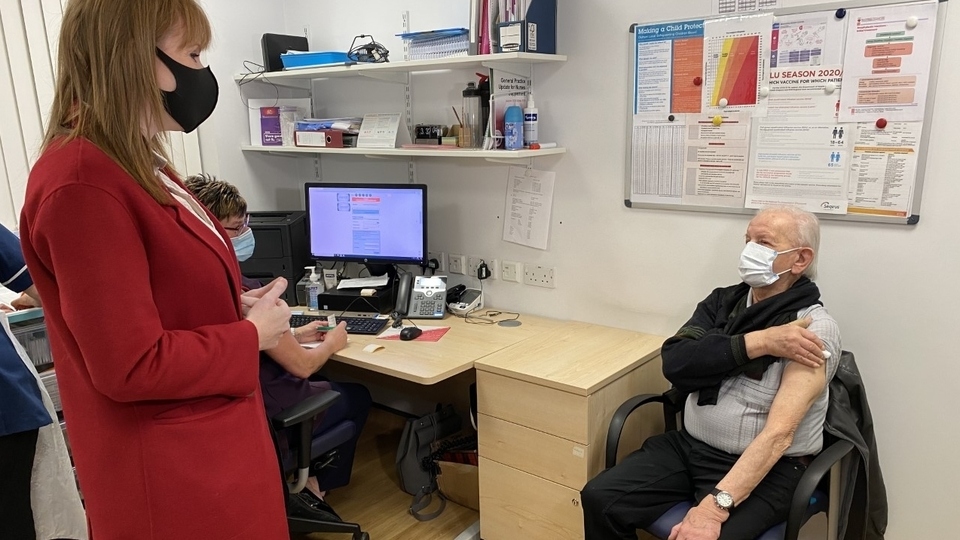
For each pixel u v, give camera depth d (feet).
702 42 7.03
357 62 8.89
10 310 7.20
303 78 10.45
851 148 6.41
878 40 6.11
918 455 6.59
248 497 4.17
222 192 7.39
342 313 9.01
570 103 8.15
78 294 3.38
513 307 9.27
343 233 9.39
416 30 9.37
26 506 6.14
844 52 6.29
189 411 3.92
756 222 6.10
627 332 8.14
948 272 6.14
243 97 10.21
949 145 5.96
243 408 4.19
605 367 6.90
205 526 3.99
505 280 9.27
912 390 6.51
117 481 3.86
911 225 6.25
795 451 5.75
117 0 3.43
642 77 7.50
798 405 5.51
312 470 7.46
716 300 6.72
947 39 5.82
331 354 7.47
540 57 7.63
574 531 6.74
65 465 6.56
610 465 6.31
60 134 3.68
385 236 9.23
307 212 9.45
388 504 8.63
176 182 4.29
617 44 7.64
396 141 9.62
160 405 3.83
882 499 6.29
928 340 6.35
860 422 6.14
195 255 3.89
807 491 5.16
